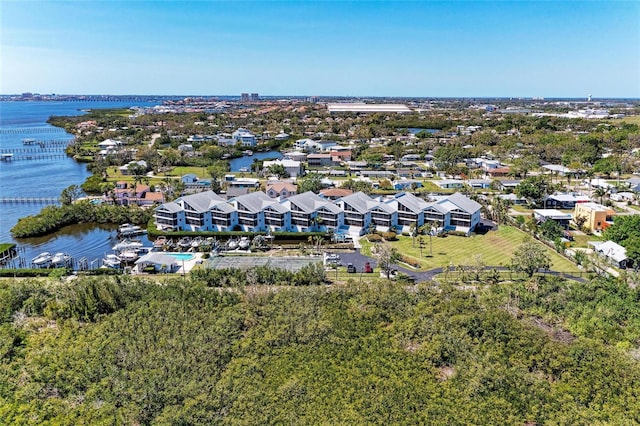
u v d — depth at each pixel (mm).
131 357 63750
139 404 55438
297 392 57281
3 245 111250
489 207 142500
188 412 53625
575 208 132125
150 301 77125
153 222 127250
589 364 61000
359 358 64625
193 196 124875
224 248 110312
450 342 66562
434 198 147125
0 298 77875
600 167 189750
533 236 117000
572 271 94500
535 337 66875
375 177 194875
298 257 103375
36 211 147000
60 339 68750
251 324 72438
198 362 63250
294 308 75250
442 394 57781
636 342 66375
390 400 56062
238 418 53500
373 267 97500
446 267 96938
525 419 53906
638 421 52938
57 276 90312
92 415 53938
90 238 122000
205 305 76375
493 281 88938
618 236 105250
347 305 77750
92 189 167750
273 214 119812
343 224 122875
